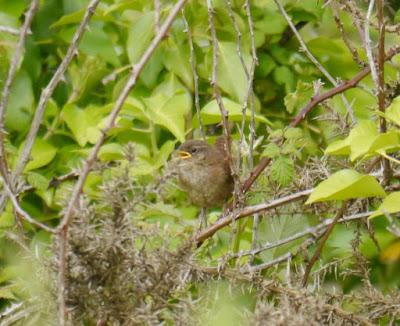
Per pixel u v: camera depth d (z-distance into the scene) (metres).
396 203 7.09
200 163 10.42
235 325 8.03
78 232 7.13
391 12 12.30
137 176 10.09
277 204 8.50
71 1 12.44
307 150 10.93
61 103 12.41
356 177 7.28
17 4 11.95
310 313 7.46
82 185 6.75
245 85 11.66
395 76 11.41
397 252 9.59
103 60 12.13
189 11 12.01
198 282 8.55
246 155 9.70
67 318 7.05
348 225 9.48
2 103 7.95
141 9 11.96
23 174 10.90
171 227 9.88
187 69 11.97
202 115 10.41
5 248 10.34
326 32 12.91
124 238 7.19
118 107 6.87
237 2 12.36
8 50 11.69
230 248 8.65
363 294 8.14
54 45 12.32
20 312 7.92
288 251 9.66
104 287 7.29
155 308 7.41
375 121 9.36
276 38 12.63
